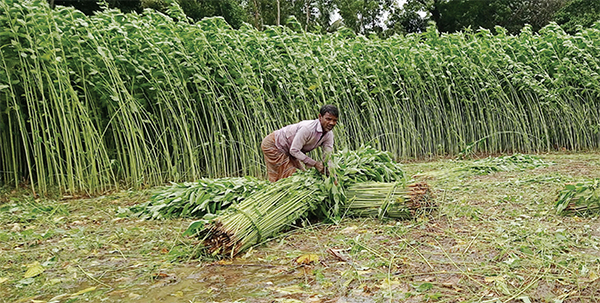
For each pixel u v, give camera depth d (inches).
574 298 83.7
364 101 344.5
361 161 173.8
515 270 98.7
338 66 329.1
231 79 282.5
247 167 286.0
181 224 156.2
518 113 374.6
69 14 236.8
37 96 244.5
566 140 390.9
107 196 222.1
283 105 301.9
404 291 91.2
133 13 272.5
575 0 912.3
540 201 167.0
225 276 104.6
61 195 222.5
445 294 88.2
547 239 117.6
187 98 266.8
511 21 1117.7
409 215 146.0
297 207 139.9
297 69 301.7
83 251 126.4
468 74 375.9
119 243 135.3
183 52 265.6
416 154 359.9
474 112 388.2
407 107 362.0
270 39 304.8
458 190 197.3
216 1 820.0
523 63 388.2
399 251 116.3
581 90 398.6
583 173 235.0
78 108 239.9
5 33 213.8
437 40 393.7
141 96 269.1
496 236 124.9
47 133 247.0
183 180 268.4
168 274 106.9
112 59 236.5
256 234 125.5
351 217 155.6
